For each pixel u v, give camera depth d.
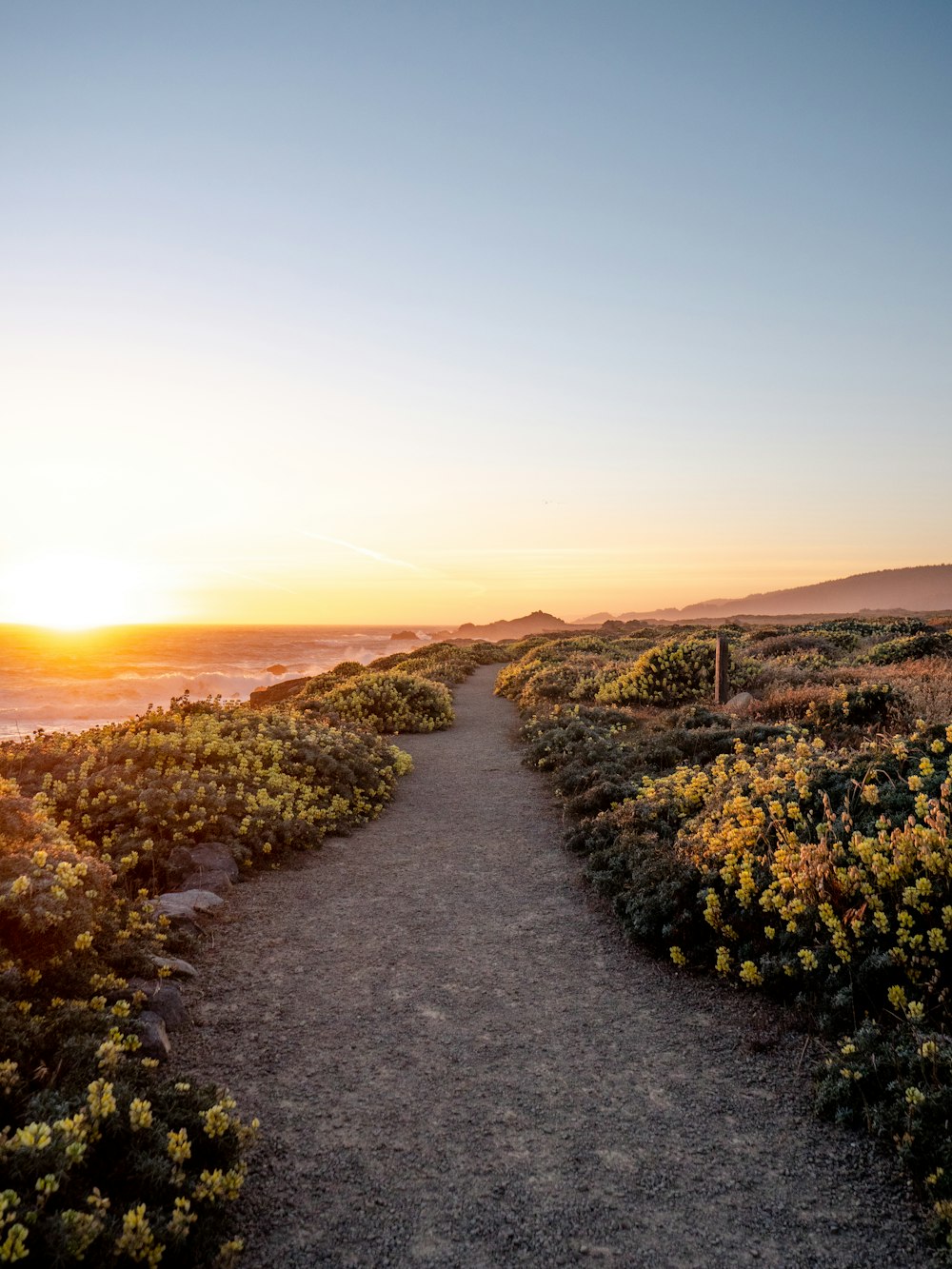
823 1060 5.00
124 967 5.78
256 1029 5.53
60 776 10.27
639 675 20.77
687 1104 4.66
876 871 5.47
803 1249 3.55
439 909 7.90
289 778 11.40
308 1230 3.66
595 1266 3.46
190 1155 3.84
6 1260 2.77
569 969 6.54
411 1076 4.96
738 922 6.36
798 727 12.95
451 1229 3.67
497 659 51.94
